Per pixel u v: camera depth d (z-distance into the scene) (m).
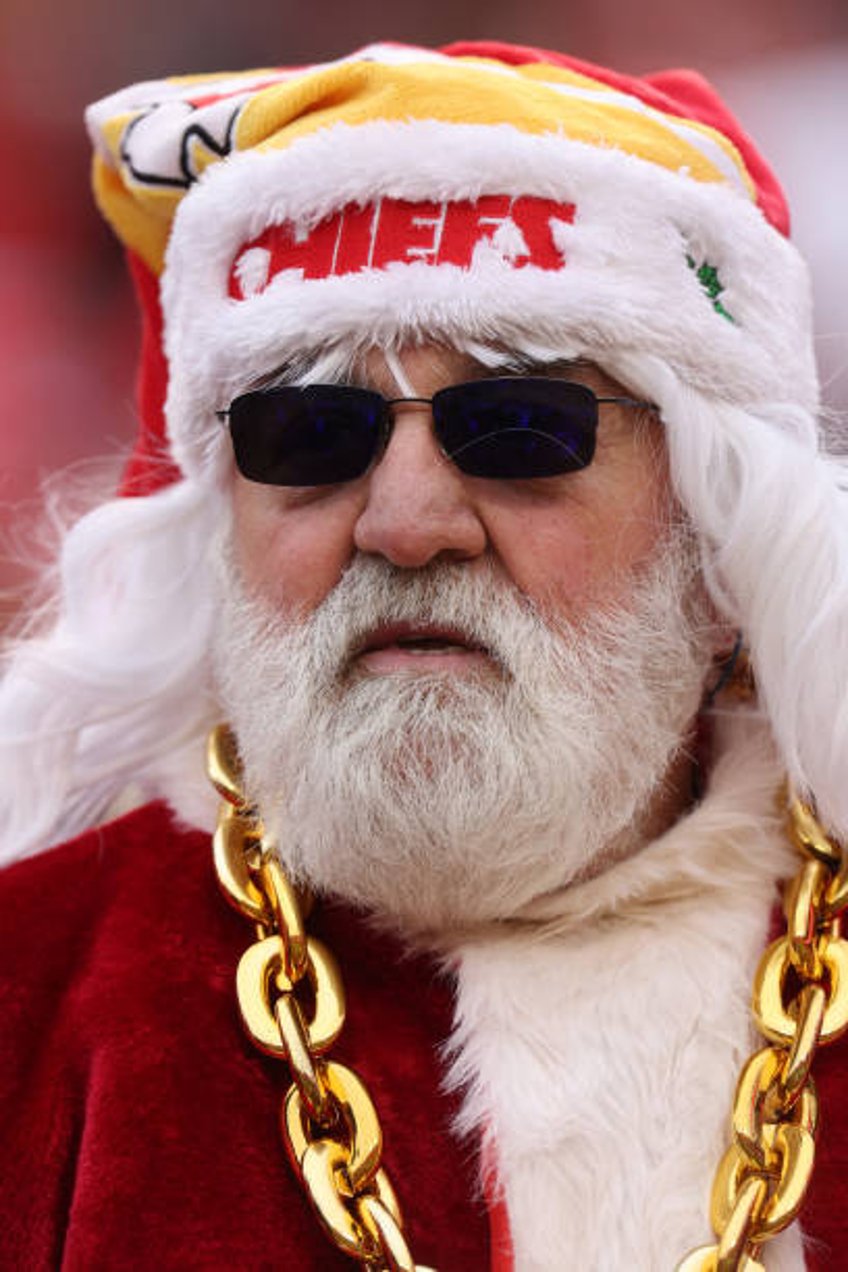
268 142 4.66
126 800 5.59
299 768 4.50
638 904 4.54
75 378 14.29
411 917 4.57
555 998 4.35
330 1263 4.19
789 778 4.71
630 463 4.58
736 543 4.61
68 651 5.25
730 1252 3.88
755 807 4.67
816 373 5.18
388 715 4.34
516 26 15.80
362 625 4.44
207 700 5.28
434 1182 4.25
